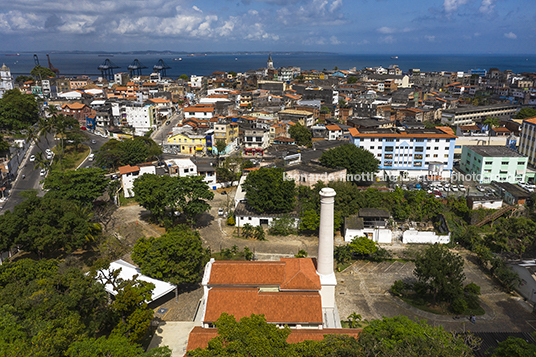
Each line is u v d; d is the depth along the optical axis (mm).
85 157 146500
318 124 181750
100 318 50438
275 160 129875
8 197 107688
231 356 34625
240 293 51406
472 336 50031
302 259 59188
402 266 75438
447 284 60000
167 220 87688
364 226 86000
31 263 54844
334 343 38656
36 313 41781
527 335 54500
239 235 88438
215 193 115125
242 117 186125
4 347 33031
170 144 162000
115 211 100750
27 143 148375
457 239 85312
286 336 39469
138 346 48062
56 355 36250
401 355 36000
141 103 191375
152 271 60844
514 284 66875
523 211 94125
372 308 61750
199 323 56250
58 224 72000
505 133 162500
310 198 96750
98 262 55594
